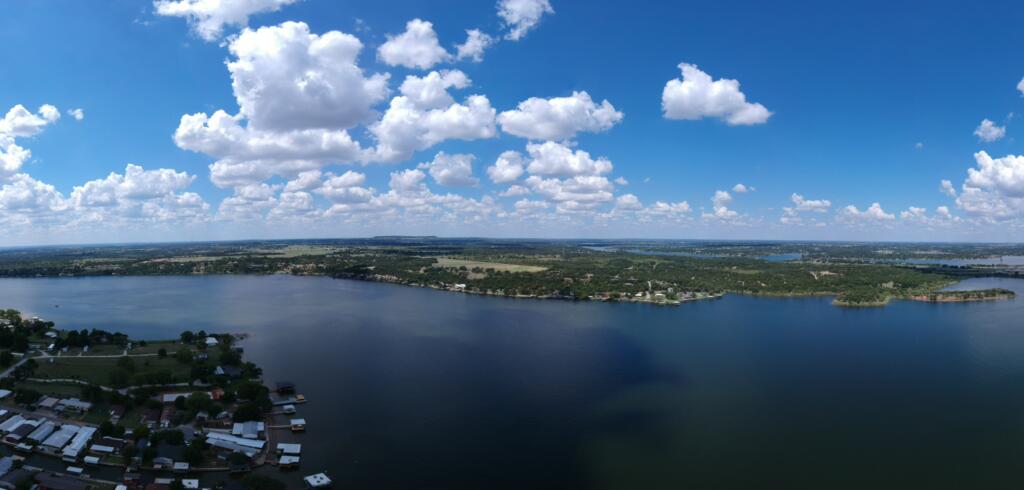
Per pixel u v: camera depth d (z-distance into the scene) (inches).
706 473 4936.0
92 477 4682.6
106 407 5974.4
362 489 4626.0
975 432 5738.2
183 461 4862.2
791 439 5580.7
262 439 5423.2
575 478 4845.0
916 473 4931.1
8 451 5034.5
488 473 4911.4
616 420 6033.5
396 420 5984.3
